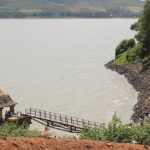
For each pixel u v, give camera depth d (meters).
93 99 98.62
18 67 157.62
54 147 17.41
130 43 155.50
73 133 68.00
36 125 73.38
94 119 80.19
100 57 181.12
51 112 80.00
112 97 100.69
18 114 68.75
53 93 106.50
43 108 90.31
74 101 96.56
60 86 116.12
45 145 17.41
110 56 183.50
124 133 22.94
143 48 135.50
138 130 23.34
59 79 127.94
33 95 104.44
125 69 135.50
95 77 130.25
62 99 99.00
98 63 162.00
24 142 17.23
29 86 117.06
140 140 22.83
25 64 166.38
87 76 132.38
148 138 22.92
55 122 70.25
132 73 127.50
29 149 16.75
